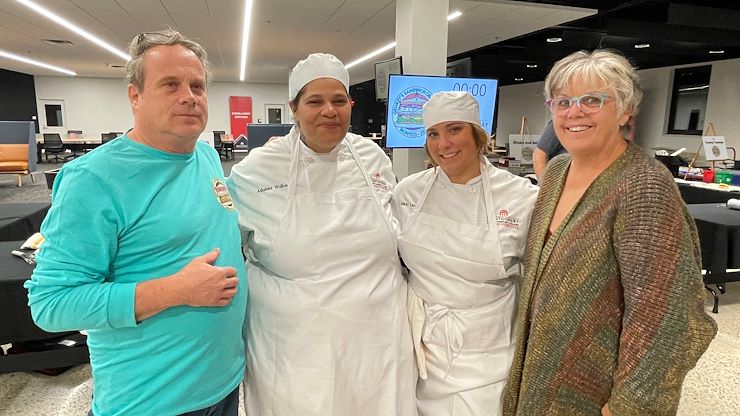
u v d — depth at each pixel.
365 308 1.31
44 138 13.03
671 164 5.89
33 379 2.43
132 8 6.21
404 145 4.20
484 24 6.79
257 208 1.33
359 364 1.30
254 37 8.27
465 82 4.21
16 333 2.14
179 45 1.08
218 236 1.14
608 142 1.03
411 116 4.16
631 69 1.01
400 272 1.48
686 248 0.90
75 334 2.41
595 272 0.99
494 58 9.74
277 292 1.30
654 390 0.88
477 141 1.36
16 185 9.03
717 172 4.96
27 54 10.65
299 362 1.27
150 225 1.05
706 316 0.90
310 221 1.31
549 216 1.15
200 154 1.23
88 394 2.30
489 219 1.35
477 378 1.34
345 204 1.35
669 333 0.88
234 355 1.21
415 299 1.45
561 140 1.08
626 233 0.94
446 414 1.36
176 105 1.04
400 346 1.38
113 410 1.08
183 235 1.08
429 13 4.86
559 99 1.06
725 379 2.42
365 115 16.28
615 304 0.98
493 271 1.33
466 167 1.37
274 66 12.70
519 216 1.35
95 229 0.99
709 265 3.18
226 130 18.28
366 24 7.09
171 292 1.01
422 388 1.43
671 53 8.76
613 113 1.01
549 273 1.08
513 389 1.21
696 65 9.60
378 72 5.08
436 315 1.39
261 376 1.30
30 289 0.99
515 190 1.38
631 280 0.92
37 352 2.26
